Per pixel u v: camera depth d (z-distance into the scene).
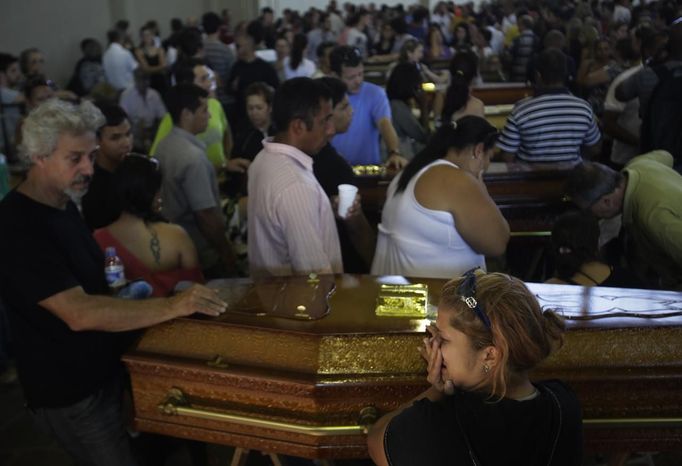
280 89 2.16
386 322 1.69
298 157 2.16
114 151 2.90
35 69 6.59
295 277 2.03
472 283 1.14
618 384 1.56
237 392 1.63
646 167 2.72
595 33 8.12
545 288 1.95
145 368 1.69
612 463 1.76
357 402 1.59
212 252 3.33
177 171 3.12
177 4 13.47
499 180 3.25
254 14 14.92
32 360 1.76
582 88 6.48
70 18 10.61
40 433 2.97
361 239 2.89
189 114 3.19
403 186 2.28
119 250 2.19
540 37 9.37
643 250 2.76
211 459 2.69
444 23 15.01
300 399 1.59
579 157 3.63
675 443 1.62
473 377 1.14
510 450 1.10
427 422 1.12
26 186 1.73
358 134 3.91
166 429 1.75
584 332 1.62
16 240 1.64
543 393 1.17
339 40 12.55
